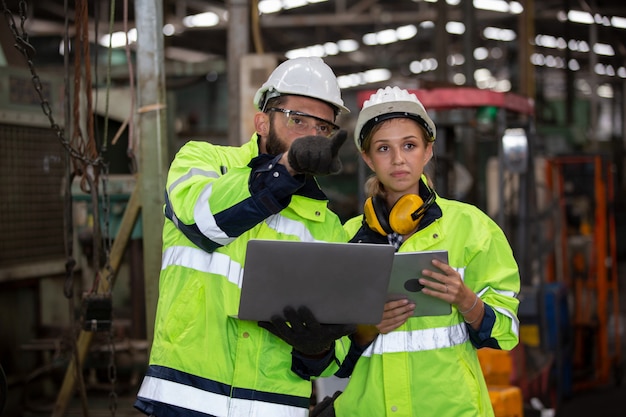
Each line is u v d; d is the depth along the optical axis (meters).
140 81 4.05
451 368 2.56
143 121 4.05
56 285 5.41
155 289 4.07
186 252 2.38
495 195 10.12
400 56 22.52
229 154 2.47
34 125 5.20
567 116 14.93
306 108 2.32
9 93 5.03
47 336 5.23
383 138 2.58
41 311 5.30
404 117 2.57
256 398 2.29
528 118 6.19
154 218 4.06
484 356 4.80
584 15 16.02
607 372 7.79
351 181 12.42
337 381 4.40
